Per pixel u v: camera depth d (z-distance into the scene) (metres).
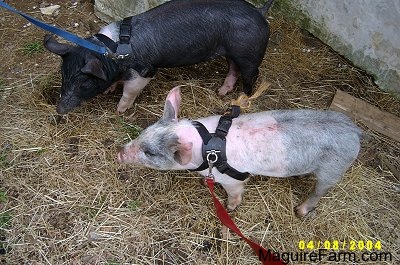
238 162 1.07
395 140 1.40
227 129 1.06
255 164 1.07
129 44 1.24
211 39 1.29
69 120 1.34
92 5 1.63
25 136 1.31
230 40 1.29
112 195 1.23
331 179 1.10
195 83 1.45
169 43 1.27
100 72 1.18
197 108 1.40
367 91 1.51
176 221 1.20
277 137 1.06
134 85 1.30
